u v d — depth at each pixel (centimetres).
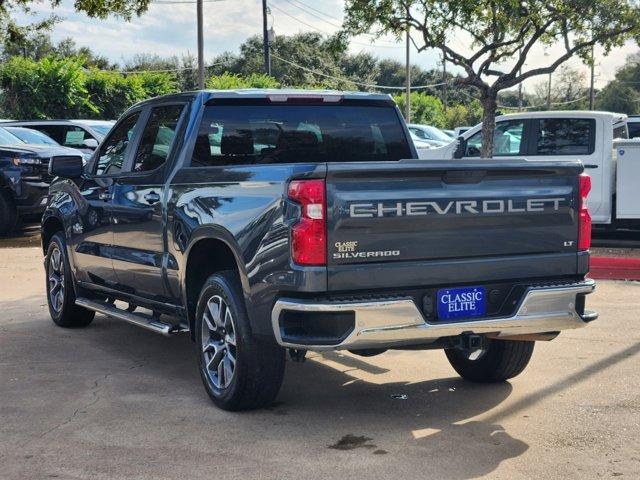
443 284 468
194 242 536
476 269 474
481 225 475
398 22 1447
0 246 1384
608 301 893
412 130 2661
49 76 3512
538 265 492
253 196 485
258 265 469
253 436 474
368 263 451
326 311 436
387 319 445
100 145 722
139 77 4050
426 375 610
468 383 587
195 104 587
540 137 1347
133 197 627
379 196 450
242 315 495
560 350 676
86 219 705
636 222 1332
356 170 442
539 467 426
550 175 496
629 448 454
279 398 550
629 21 1341
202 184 539
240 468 424
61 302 771
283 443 462
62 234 770
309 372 619
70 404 536
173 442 464
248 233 479
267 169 478
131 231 630
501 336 491
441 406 532
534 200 488
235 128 593
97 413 517
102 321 814
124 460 437
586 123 1316
